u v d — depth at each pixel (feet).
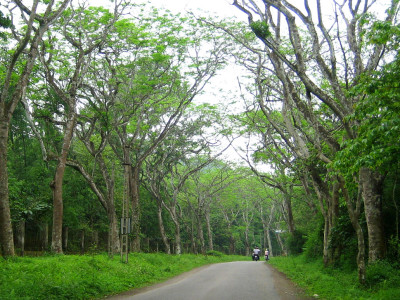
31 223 111.55
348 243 62.49
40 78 81.56
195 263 104.88
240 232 247.70
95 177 121.49
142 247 160.56
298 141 59.88
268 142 93.66
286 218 142.41
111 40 83.56
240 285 48.08
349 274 54.19
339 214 68.44
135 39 83.25
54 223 75.72
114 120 87.51
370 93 35.06
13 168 102.22
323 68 44.16
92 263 52.06
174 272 71.36
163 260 88.89
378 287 38.81
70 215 111.96
